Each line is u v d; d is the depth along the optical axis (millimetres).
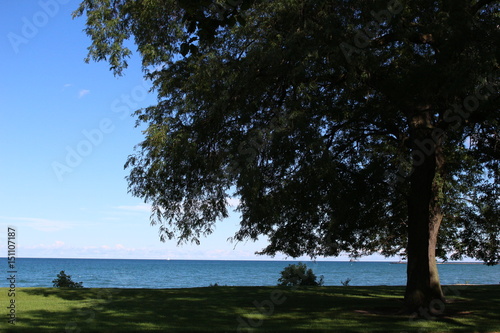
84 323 11977
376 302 17688
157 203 16453
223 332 11062
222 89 13305
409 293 14633
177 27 14586
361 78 12984
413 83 12586
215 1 12898
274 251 18719
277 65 12641
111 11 15438
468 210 21375
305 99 13039
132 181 16062
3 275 81750
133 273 96625
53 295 19047
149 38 15078
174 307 15609
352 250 21344
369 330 11391
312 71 12859
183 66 15352
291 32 12648
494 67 12289
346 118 14859
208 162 14484
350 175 14641
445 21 12398
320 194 13266
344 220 15430
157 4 14281
